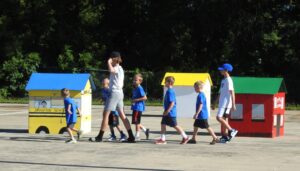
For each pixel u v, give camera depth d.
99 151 13.80
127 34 52.66
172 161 12.29
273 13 47.44
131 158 12.68
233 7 46.53
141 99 16.11
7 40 48.28
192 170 11.19
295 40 46.16
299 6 47.62
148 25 51.34
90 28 51.66
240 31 47.09
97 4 52.44
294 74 46.50
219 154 13.41
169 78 15.38
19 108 34.12
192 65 50.09
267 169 11.36
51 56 49.91
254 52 47.34
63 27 50.41
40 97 18.02
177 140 16.34
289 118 27.75
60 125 17.95
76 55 49.44
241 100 17.62
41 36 49.72
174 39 50.19
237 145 15.22
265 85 17.73
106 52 52.00
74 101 17.16
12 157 12.68
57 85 17.95
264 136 17.45
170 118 15.27
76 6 51.47
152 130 19.61
